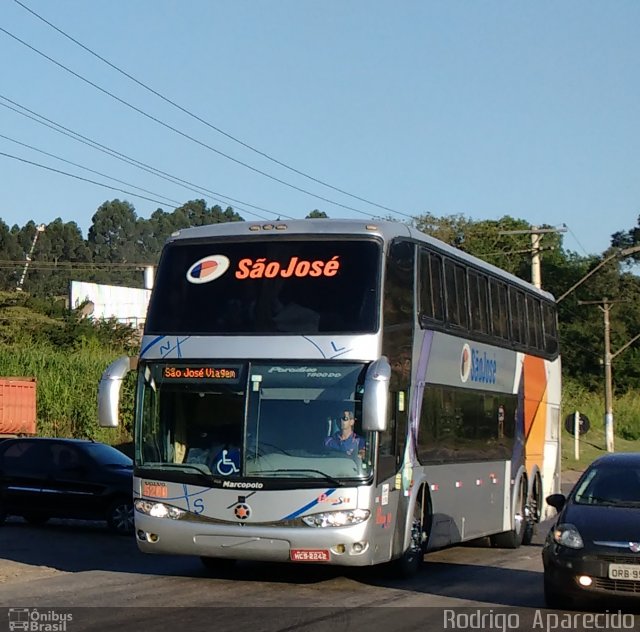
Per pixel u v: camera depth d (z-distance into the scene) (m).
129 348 61.19
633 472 15.00
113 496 22.98
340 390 14.62
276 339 14.93
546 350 26.72
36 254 147.50
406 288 16.28
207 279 15.63
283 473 14.45
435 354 17.58
